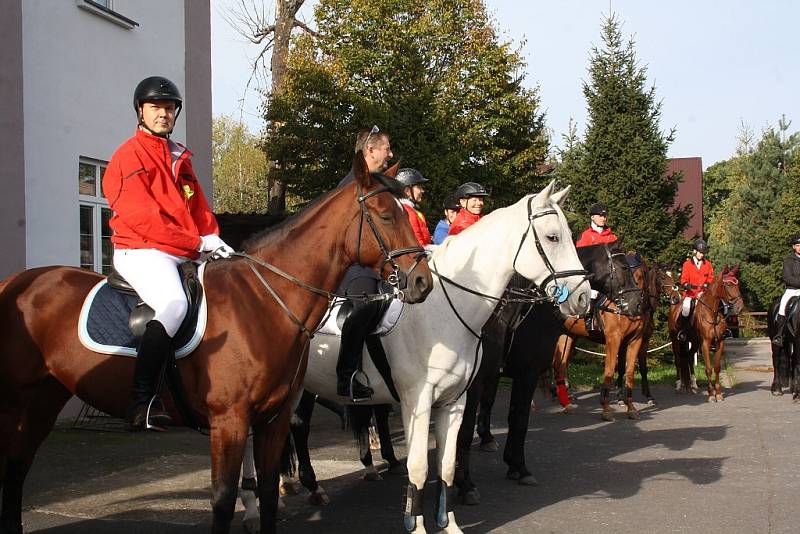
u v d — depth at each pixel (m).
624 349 12.70
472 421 5.96
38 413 4.54
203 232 4.48
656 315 19.16
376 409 7.18
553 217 5.11
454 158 18.41
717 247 38.97
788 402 12.61
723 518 5.55
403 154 18.42
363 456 6.86
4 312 4.33
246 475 5.43
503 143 20.80
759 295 33.19
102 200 10.00
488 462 7.77
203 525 5.35
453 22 20.69
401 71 19.59
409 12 20.28
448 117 19.36
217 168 40.50
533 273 5.11
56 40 9.12
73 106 9.40
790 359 13.77
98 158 9.85
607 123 19.73
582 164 19.92
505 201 20.69
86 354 4.18
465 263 5.03
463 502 6.03
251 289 4.10
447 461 5.06
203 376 3.96
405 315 4.91
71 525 5.29
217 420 3.93
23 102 8.59
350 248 4.14
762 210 35.41
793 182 31.19
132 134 10.55
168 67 11.28
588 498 6.22
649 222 19.23
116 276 4.26
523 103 20.42
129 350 4.08
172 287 3.94
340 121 18.95
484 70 20.31
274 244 4.22
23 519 5.41
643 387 12.80
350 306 5.03
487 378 5.90
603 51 20.00
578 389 14.98
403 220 4.12
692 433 9.54
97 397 4.23
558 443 8.95
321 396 5.62
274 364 4.04
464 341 4.95
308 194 19.44
